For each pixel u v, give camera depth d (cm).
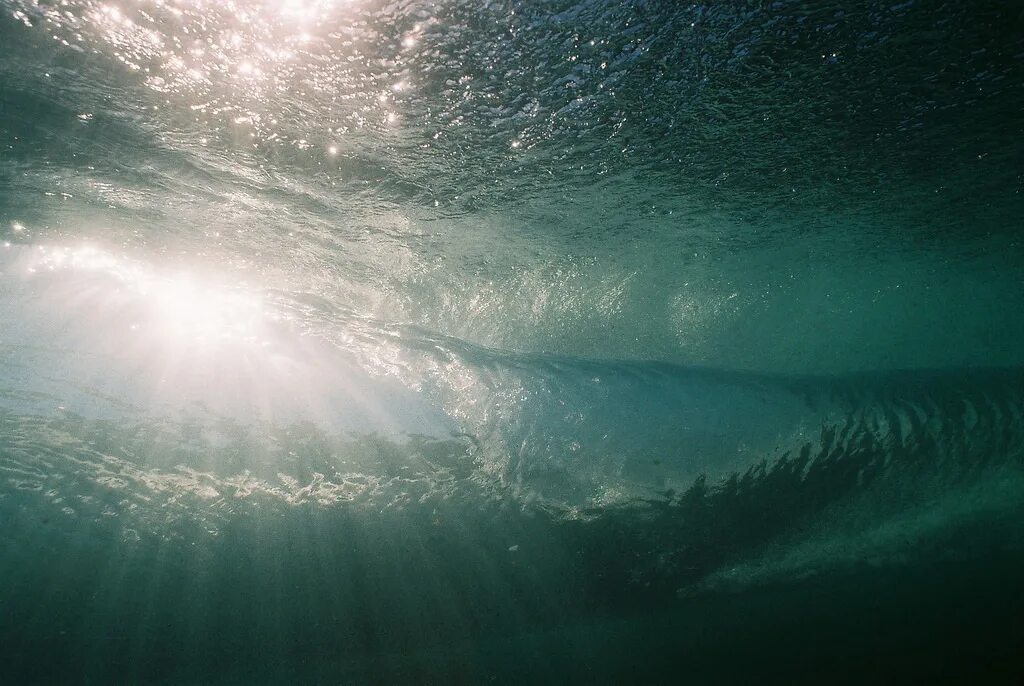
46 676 237
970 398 393
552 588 290
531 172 434
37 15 312
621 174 446
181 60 338
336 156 399
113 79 341
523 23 332
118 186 389
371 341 418
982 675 244
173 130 369
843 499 335
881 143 437
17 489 274
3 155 358
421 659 262
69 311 361
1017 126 423
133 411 321
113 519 274
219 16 322
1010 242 638
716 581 297
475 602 280
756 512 326
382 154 402
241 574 270
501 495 321
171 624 254
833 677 249
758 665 256
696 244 535
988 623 264
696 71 362
